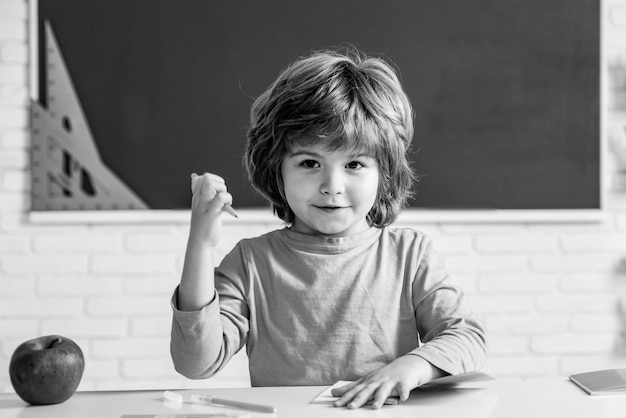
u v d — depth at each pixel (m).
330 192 1.36
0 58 3.10
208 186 1.24
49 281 3.13
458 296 1.43
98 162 3.12
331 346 1.39
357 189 1.38
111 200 3.12
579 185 3.23
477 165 3.20
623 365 3.27
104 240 3.14
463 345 1.29
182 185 3.13
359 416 1.08
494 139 3.21
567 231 3.26
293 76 1.45
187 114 3.13
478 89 3.20
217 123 3.14
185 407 1.14
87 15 3.11
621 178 3.27
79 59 3.11
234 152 3.13
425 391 1.23
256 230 3.15
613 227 3.27
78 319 3.13
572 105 3.23
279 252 1.46
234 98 3.14
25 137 3.12
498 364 3.24
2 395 1.24
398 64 3.18
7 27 3.10
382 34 3.17
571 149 3.23
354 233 1.47
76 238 3.14
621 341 3.28
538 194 3.22
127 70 3.12
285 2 3.14
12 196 3.12
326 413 1.10
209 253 1.25
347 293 1.41
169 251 3.16
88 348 3.14
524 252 3.25
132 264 3.15
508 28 3.21
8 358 3.12
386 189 1.49
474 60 3.20
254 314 1.43
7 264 3.12
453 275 3.22
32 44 3.09
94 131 3.12
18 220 3.12
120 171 3.12
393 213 1.53
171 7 3.12
